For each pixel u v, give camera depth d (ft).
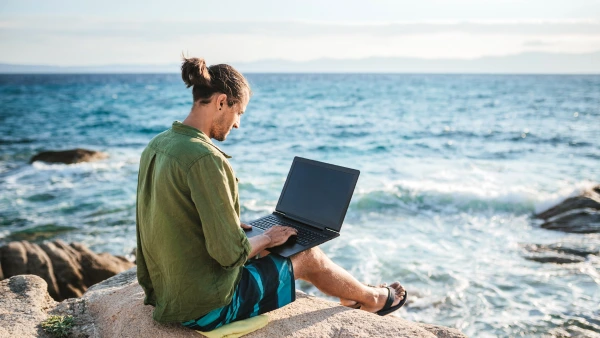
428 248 27.37
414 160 60.64
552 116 116.98
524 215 33.83
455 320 19.36
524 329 18.47
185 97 204.54
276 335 8.79
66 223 35.24
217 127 8.21
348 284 10.20
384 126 100.63
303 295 10.73
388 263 25.14
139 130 99.45
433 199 37.09
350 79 456.04
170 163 7.71
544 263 24.70
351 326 9.18
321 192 11.10
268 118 118.11
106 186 46.16
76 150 62.28
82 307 10.87
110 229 33.94
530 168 53.47
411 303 20.86
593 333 17.98
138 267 9.10
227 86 7.92
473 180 46.62
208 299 8.09
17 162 63.10
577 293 21.16
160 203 7.91
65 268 22.54
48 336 9.61
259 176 49.83
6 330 9.48
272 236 9.20
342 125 102.99
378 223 32.68
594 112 124.77
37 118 121.90
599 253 25.55
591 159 59.06
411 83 340.39
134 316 9.48
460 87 276.00
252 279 8.68
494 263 24.86
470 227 31.48
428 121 110.32
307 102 170.81
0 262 21.95
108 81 408.67
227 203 7.59
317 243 9.70
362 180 47.39
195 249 7.99
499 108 142.82
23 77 544.62
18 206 39.65
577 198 33.83
